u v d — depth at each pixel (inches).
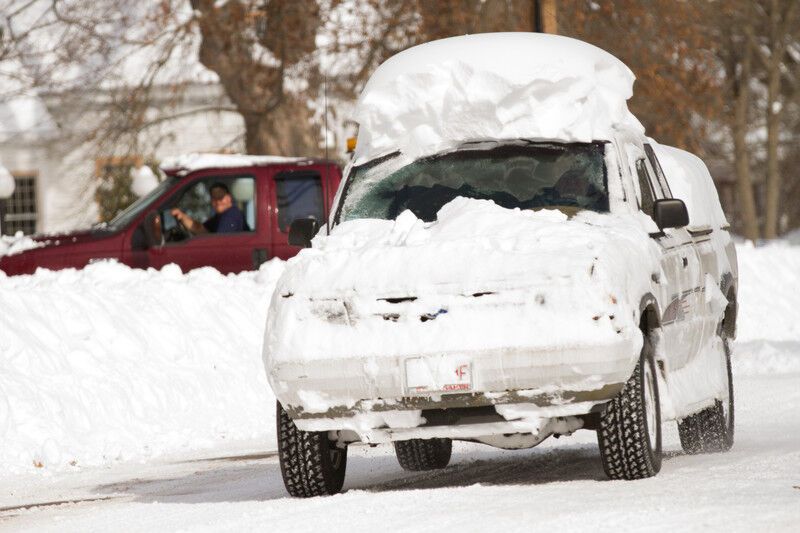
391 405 775.1
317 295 795.4
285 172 1846.7
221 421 1432.1
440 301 773.9
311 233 931.3
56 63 3319.4
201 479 1031.0
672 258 909.2
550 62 916.0
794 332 2468.0
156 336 1519.4
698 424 995.9
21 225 3759.8
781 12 4906.5
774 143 5036.9
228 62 3186.5
